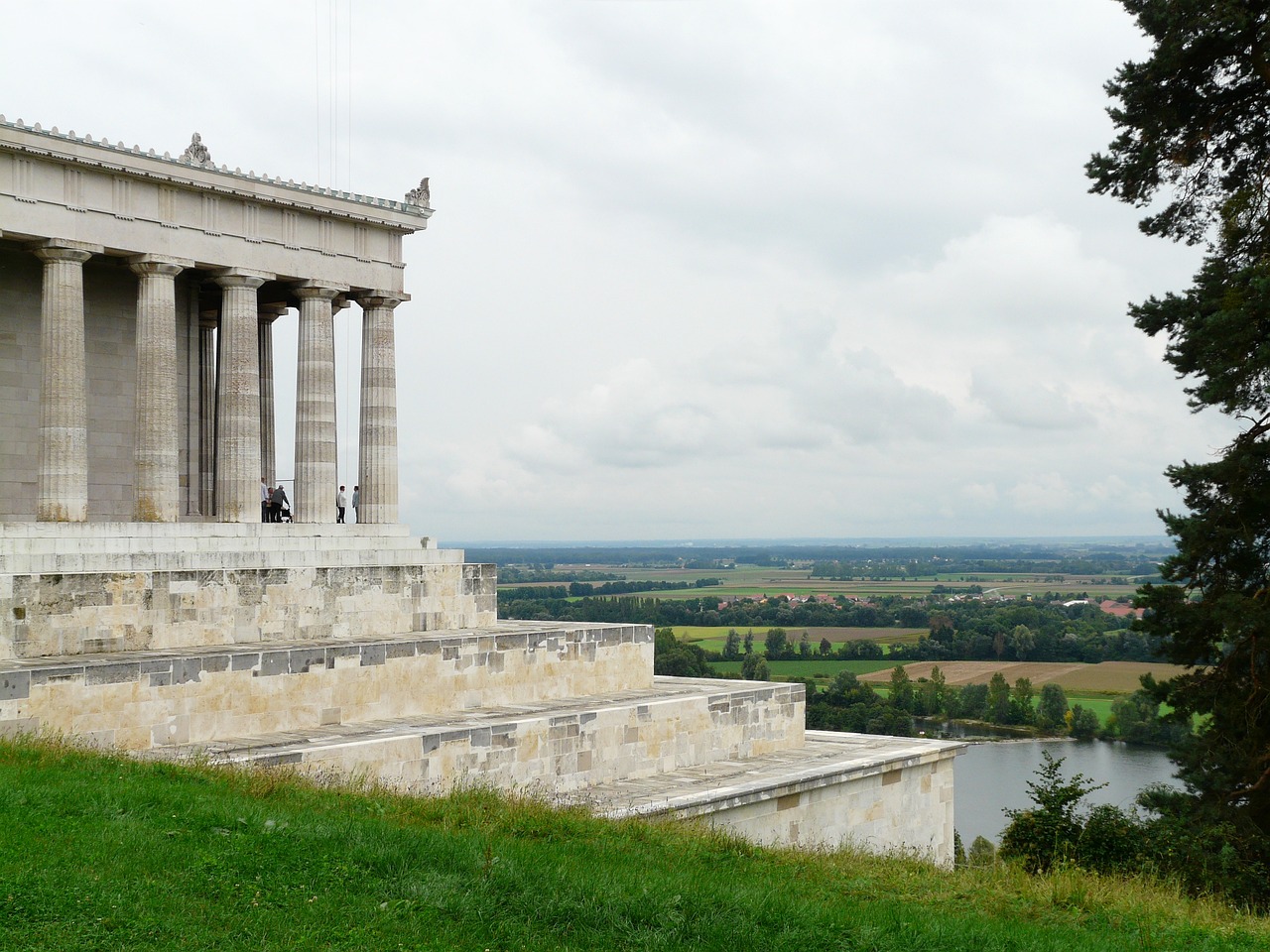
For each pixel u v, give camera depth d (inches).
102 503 2146.9
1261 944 1056.8
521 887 949.2
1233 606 1758.1
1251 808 1774.1
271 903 860.0
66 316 1934.1
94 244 1958.7
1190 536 1870.1
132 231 2005.4
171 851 928.3
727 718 2282.2
